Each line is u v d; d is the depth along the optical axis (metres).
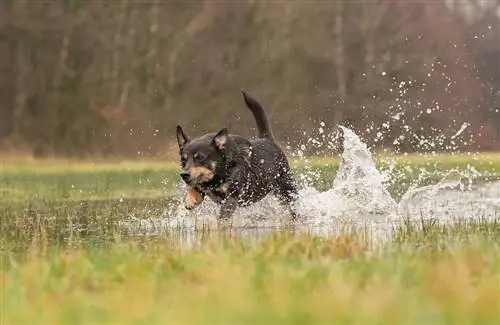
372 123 38.53
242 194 10.25
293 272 5.78
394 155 26.11
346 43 44.22
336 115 40.53
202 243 7.71
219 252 6.71
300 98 42.19
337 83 43.22
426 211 11.32
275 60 43.81
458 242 7.58
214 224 9.95
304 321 4.58
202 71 43.97
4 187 18.36
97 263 6.48
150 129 41.25
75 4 44.97
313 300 4.99
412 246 7.39
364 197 12.00
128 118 42.03
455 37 43.16
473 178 18.09
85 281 5.89
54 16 44.62
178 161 31.50
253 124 41.62
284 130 39.78
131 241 8.56
